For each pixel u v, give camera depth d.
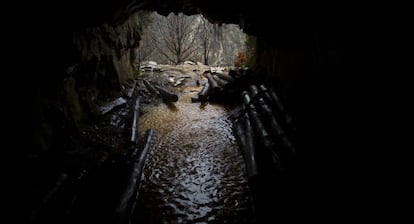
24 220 4.08
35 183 4.89
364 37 3.53
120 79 12.34
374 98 3.43
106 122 8.89
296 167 5.68
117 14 7.32
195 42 35.81
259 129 8.25
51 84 6.37
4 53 4.44
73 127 7.12
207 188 6.29
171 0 8.52
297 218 4.60
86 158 6.52
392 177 3.12
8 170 4.66
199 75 20.41
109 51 10.17
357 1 3.46
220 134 9.54
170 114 11.70
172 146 8.52
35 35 4.82
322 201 4.43
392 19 3.01
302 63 6.35
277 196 5.42
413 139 2.83
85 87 8.63
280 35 7.84
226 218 5.29
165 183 6.47
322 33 4.80
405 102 2.93
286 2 5.48
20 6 4.09
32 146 5.43
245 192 6.16
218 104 13.27
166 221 5.19
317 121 5.36
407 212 2.88
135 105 11.42
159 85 16.05
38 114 5.79
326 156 4.78
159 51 32.12
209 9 8.97
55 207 4.67
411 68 2.83
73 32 5.99
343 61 4.13
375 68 3.38
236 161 7.60
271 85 10.50
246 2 7.13
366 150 3.61
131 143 8.20
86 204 5.16
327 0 4.11
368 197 3.48
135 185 5.96
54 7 4.69
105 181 5.96
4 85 4.72
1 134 4.70
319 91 5.21
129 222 5.14
